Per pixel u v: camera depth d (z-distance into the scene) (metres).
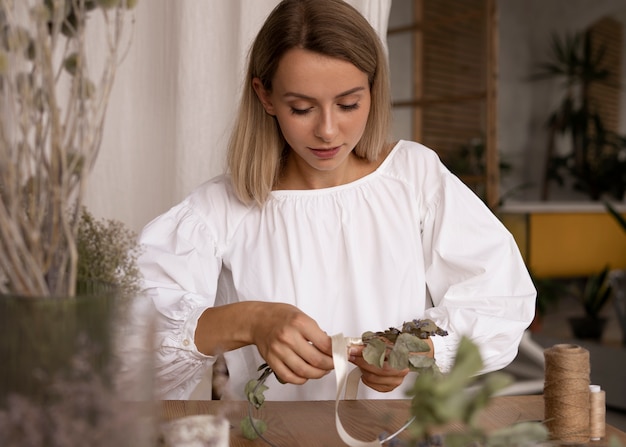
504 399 1.13
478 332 1.17
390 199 1.38
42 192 0.69
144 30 1.83
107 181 1.87
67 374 0.63
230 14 1.79
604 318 4.07
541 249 4.54
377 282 1.35
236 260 1.38
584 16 8.86
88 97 0.71
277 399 1.34
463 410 0.56
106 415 0.64
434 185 1.38
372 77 1.32
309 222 1.37
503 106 8.98
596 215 4.55
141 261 1.27
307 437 0.94
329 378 1.34
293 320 1.03
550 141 8.68
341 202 1.37
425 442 0.73
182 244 1.33
